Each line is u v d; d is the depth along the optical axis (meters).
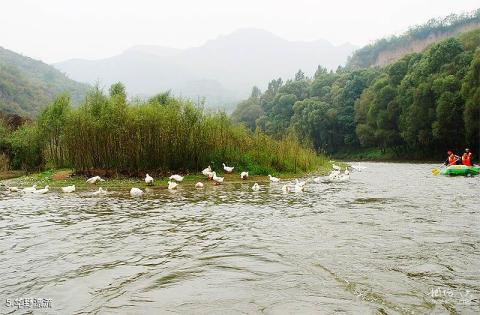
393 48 162.00
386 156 69.25
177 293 6.18
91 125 23.42
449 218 11.77
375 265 7.41
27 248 8.72
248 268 7.30
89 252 8.39
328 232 10.06
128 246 8.84
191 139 24.89
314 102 87.88
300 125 88.12
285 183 22.55
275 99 112.06
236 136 27.31
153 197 16.72
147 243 9.09
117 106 23.97
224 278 6.79
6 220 11.78
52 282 6.70
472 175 28.25
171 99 27.92
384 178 26.94
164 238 9.53
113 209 13.66
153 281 6.70
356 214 12.58
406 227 10.56
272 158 27.84
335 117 82.50
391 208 13.71
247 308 5.61
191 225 10.99
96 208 13.88
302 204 14.80
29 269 7.35
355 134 79.88
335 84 96.75
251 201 15.57
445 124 50.69
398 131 64.00
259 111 127.56
